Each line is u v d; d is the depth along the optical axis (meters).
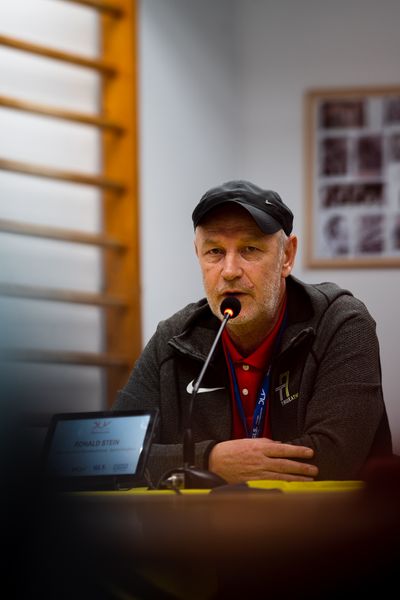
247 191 4.58
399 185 10.54
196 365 4.82
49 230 8.34
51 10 8.74
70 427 3.86
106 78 9.23
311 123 10.69
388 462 2.48
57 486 1.86
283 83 10.79
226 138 10.61
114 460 3.75
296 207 10.66
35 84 8.55
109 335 8.93
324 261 10.52
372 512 2.45
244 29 10.90
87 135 8.99
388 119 10.61
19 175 8.26
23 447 1.65
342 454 4.35
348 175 10.60
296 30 10.81
